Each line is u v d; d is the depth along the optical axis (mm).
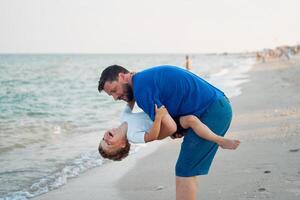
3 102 19938
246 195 4836
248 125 10086
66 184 6152
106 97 22281
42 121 13000
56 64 95312
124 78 3537
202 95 3494
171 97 3428
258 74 36781
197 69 52625
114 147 3518
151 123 3475
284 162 6090
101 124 12219
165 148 8477
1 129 11258
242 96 18062
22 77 43312
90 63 104125
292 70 39438
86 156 7906
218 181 5465
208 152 3582
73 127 11633
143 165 7090
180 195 3625
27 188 6016
